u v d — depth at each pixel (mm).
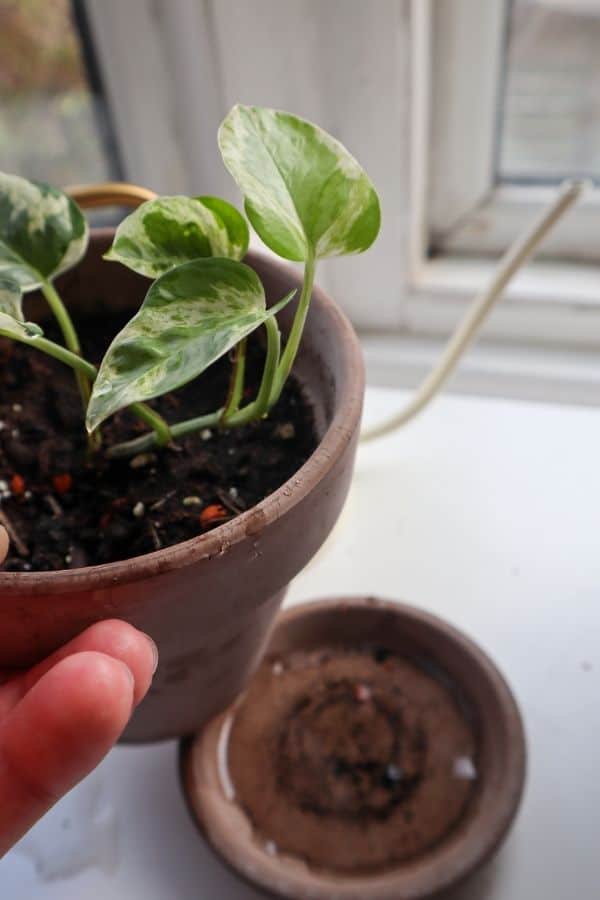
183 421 317
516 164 452
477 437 462
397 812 347
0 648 258
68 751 235
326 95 406
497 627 400
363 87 398
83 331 334
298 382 311
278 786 353
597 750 370
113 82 434
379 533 431
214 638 281
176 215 275
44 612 245
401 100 399
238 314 249
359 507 439
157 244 276
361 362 285
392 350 479
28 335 253
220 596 260
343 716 366
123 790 368
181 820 360
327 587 416
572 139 439
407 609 372
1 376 329
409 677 375
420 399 422
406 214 434
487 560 420
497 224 462
